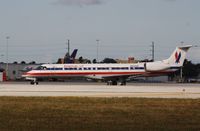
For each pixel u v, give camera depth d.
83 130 59.69
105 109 86.06
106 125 64.12
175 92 155.50
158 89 180.00
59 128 61.12
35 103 98.00
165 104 98.38
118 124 65.19
